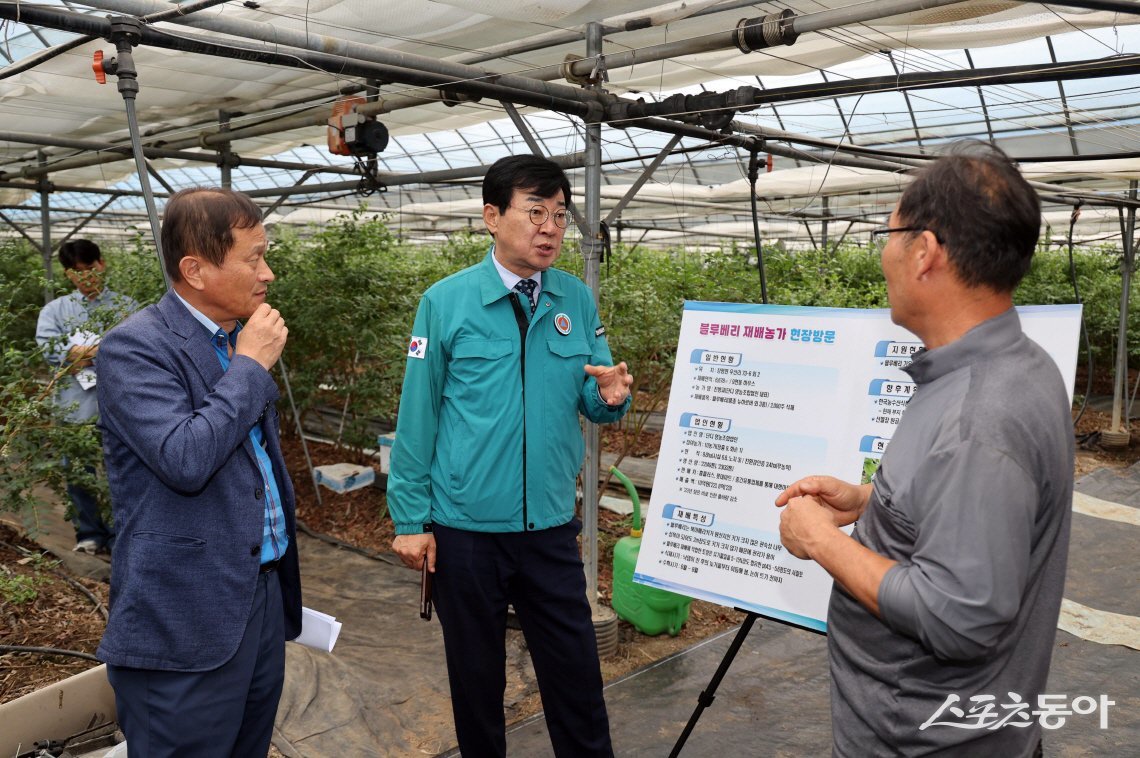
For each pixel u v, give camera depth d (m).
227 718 1.92
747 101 3.52
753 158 4.64
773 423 2.41
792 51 4.55
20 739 2.81
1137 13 2.58
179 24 2.90
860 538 1.50
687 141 9.95
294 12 3.65
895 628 1.32
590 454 3.79
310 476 6.80
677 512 2.53
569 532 2.62
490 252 2.60
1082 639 4.15
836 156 5.35
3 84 5.02
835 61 4.85
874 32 4.11
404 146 12.50
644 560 2.56
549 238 2.46
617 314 5.63
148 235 16.38
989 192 1.29
